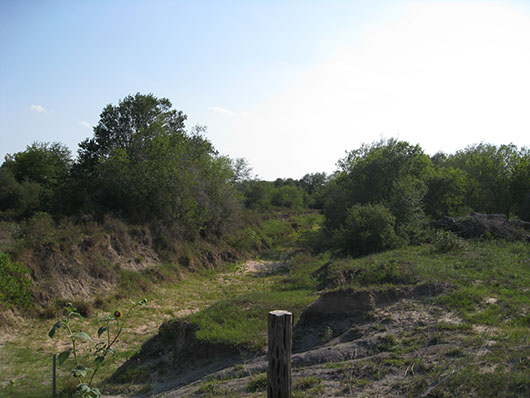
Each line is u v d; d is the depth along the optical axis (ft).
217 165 98.07
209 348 29.30
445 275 36.11
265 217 137.90
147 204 73.97
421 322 26.14
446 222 68.18
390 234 60.90
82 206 68.39
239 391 20.98
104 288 51.67
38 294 43.57
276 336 13.19
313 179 304.09
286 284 51.83
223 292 59.72
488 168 105.09
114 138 90.79
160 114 101.50
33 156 85.92
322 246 87.40
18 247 46.39
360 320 28.94
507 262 41.73
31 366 31.48
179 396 22.47
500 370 16.26
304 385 19.36
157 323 44.52
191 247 78.07
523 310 26.00
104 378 29.58
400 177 87.10
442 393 15.46
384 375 18.70
